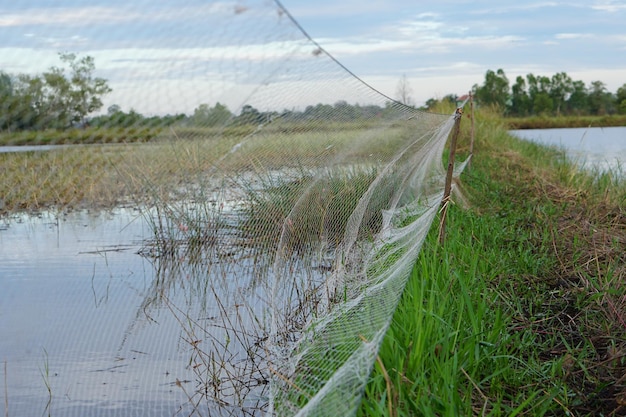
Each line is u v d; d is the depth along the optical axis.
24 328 4.68
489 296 4.82
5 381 3.89
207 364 4.34
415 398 3.26
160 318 5.08
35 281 5.20
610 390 3.57
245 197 6.12
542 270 5.76
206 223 6.00
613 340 4.13
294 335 4.72
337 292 5.04
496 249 6.41
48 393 3.92
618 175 11.70
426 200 8.04
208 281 5.82
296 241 6.18
